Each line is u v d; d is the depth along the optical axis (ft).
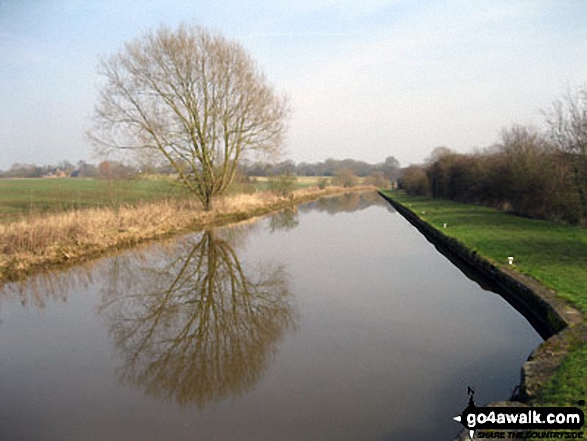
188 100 71.26
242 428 16.33
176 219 68.18
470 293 33.94
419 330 26.05
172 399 18.81
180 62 68.90
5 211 61.36
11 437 16.07
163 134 69.67
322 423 16.46
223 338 26.07
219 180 80.48
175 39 68.69
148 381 20.65
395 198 147.64
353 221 89.10
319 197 183.32
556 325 22.66
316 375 20.52
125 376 21.24
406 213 97.50
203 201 80.43
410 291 34.76
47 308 32.68
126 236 54.34
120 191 65.21
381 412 17.11
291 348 23.84
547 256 37.14
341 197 188.03
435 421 16.39
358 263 46.19
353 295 33.88
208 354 23.65
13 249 41.93
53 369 22.17
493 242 45.16
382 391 18.81
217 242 61.11
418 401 17.87
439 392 18.60
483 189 89.66
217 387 19.75
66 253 44.75
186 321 29.48
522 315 28.40
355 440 15.30
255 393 19.01
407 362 21.67
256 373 20.97
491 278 35.47
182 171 74.02
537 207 64.39
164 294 36.24
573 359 17.39
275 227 78.13
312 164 327.47
